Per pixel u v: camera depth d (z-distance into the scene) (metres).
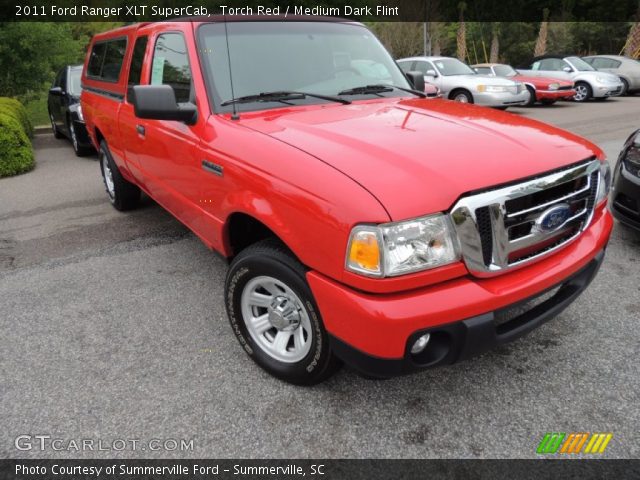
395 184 2.09
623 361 2.83
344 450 2.31
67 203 6.11
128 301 3.68
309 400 2.62
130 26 4.51
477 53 35.41
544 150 2.45
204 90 3.09
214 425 2.47
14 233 5.14
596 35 31.55
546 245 2.43
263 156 2.51
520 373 2.77
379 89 3.56
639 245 4.36
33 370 2.91
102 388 2.74
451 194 2.08
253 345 2.83
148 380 2.80
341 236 2.08
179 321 3.39
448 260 2.09
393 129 2.63
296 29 3.58
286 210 2.32
